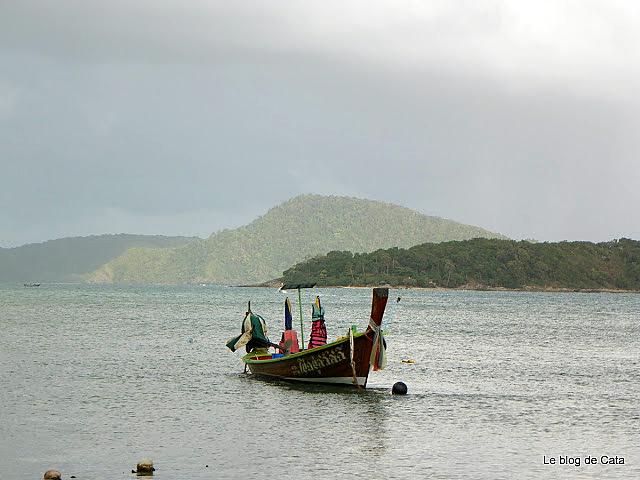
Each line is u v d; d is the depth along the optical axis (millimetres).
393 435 33250
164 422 35062
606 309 195500
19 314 122188
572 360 65312
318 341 47875
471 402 41781
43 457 28875
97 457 28922
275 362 48219
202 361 57938
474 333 95750
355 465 28328
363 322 117375
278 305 183500
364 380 44781
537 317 144750
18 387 44031
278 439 32125
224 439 31969
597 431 34719
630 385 49562
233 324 103062
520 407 40500
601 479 27312
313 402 40844
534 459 29688
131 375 49781
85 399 40469
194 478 26547
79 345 69562
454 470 27969
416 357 64188
